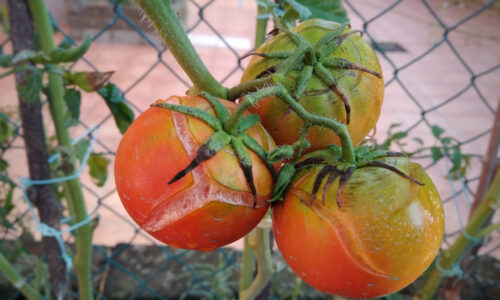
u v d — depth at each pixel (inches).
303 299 22.6
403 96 41.0
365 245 6.5
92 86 11.6
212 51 41.4
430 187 7.0
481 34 52.9
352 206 6.5
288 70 7.1
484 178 17.2
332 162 7.0
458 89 42.5
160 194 6.5
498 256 25.2
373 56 7.9
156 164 6.4
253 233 11.6
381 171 6.7
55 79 13.4
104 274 23.3
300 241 6.8
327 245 6.6
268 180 6.9
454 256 15.6
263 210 7.0
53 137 17.8
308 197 6.8
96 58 40.7
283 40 7.8
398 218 6.5
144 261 24.1
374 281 6.7
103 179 17.1
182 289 22.8
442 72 45.3
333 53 7.6
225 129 6.6
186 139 6.4
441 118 38.1
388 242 6.4
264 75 7.6
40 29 12.8
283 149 6.7
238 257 23.9
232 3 53.3
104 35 43.7
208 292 22.4
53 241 16.3
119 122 12.6
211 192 6.4
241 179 6.5
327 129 7.5
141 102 35.7
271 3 9.9
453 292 18.9
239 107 6.4
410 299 20.5
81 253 16.0
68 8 44.6
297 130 7.6
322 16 10.7
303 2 10.6
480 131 37.0
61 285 17.5
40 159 14.5
